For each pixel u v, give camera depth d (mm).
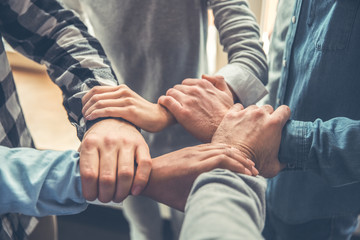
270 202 1030
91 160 552
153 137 1108
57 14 764
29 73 1913
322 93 847
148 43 1020
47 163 548
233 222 353
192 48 1026
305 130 675
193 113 712
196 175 551
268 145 656
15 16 725
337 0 766
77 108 707
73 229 1772
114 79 738
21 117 786
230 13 955
